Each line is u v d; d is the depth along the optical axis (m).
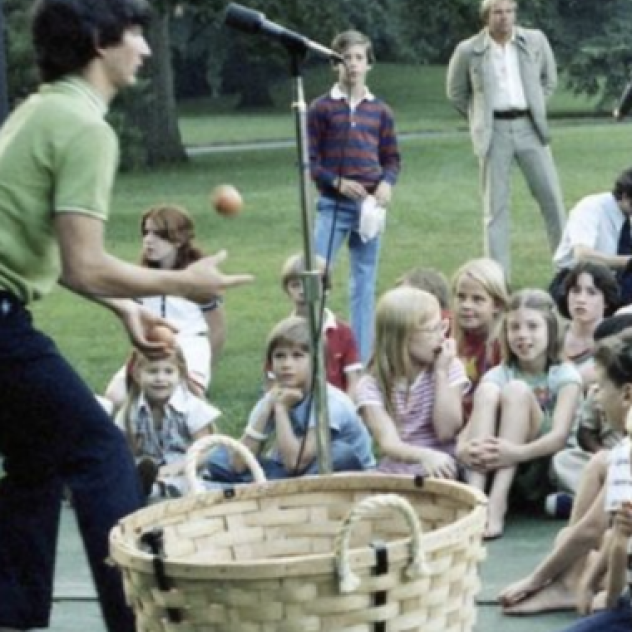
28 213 7.80
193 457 8.07
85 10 7.90
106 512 7.90
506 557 10.14
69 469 7.95
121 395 12.17
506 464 10.70
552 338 10.99
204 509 7.71
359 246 16.05
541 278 21.69
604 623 7.63
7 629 8.13
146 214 12.57
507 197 19.36
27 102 8.00
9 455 8.02
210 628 6.66
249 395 15.05
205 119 62.22
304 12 44.34
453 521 7.52
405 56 61.88
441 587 6.78
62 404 7.88
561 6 52.97
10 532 8.06
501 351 11.15
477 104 19.25
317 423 9.27
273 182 37.88
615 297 11.77
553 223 19.45
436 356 11.03
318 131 16.11
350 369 12.54
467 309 11.59
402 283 12.33
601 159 38.81
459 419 10.95
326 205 16.06
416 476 7.73
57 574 10.05
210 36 64.00
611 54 52.31
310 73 68.75
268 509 7.82
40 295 7.97
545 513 10.85
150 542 7.27
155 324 8.38
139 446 11.47
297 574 6.55
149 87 43.66
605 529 8.92
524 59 19.17
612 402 8.72
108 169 7.82
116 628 7.96
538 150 19.27
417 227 27.91
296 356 11.14
